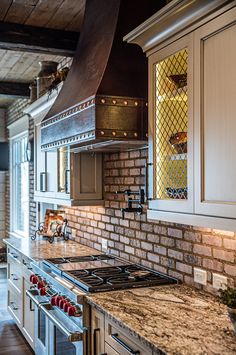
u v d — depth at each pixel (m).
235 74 1.71
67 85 3.30
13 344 4.05
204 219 1.89
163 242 2.92
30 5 3.35
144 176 3.19
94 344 2.35
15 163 7.81
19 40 3.70
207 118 1.88
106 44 2.76
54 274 3.00
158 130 2.34
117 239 3.61
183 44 2.05
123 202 3.50
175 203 2.12
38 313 3.37
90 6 3.26
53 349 2.97
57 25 3.77
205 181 1.89
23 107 6.88
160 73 2.32
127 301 2.30
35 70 5.32
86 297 2.40
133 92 2.61
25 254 3.77
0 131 8.23
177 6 1.94
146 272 2.89
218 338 1.74
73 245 4.26
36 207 6.19
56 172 4.12
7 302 4.98
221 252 2.33
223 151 1.78
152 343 1.70
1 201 8.32
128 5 2.78
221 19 1.79
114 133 2.54
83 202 3.76
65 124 2.97
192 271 2.60
